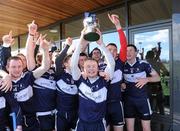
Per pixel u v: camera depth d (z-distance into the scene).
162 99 4.31
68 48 3.31
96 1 4.93
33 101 3.13
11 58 2.89
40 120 3.32
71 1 4.78
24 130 3.08
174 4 3.96
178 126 3.91
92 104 2.73
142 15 4.74
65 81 3.25
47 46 2.99
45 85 3.30
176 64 3.96
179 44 3.92
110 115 3.60
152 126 4.44
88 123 2.76
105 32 5.35
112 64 2.84
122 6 5.06
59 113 3.32
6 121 2.77
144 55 4.68
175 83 3.97
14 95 2.82
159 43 4.44
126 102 3.84
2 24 6.54
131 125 3.85
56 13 5.67
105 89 2.81
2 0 4.50
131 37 4.90
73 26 6.13
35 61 3.32
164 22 4.36
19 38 8.23
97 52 3.60
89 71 2.75
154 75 3.74
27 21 6.31
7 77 2.66
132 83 3.75
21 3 4.73
